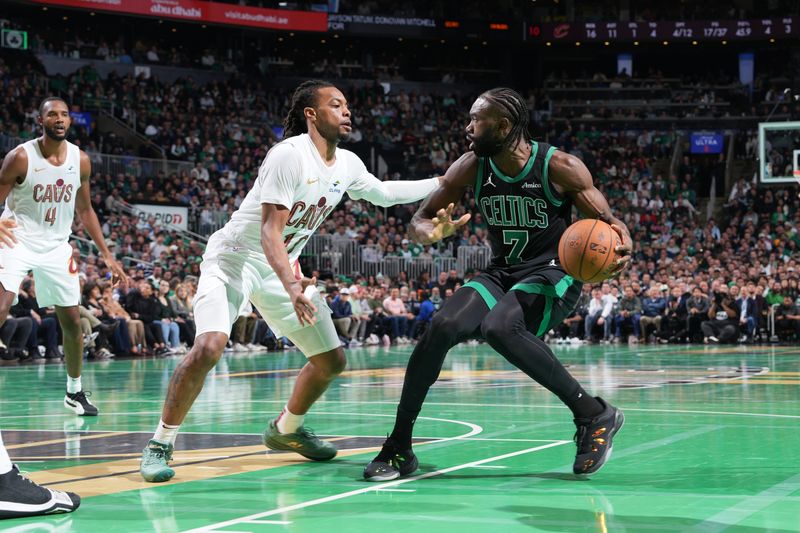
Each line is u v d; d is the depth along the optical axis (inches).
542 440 220.5
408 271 973.2
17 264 263.3
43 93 1085.8
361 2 1390.3
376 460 174.1
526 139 180.1
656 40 1400.1
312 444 195.2
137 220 877.8
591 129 1385.3
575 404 174.6
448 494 155.0
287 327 190.2
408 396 173.3
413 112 1360.7
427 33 1358.3
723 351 679.1
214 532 127.5
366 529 128.1
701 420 259.1
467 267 985.5
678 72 1540.4
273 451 209.9
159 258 789.2
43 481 171.8
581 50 1494.8
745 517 133.6
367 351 711.7
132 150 1114.7
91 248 790.5
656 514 136.5
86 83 1137.4
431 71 1446.9
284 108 1305.4
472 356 645.9
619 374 450.6
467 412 286.5
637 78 1488.7
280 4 1331.2
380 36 1347.2
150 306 671.8
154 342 674.2
